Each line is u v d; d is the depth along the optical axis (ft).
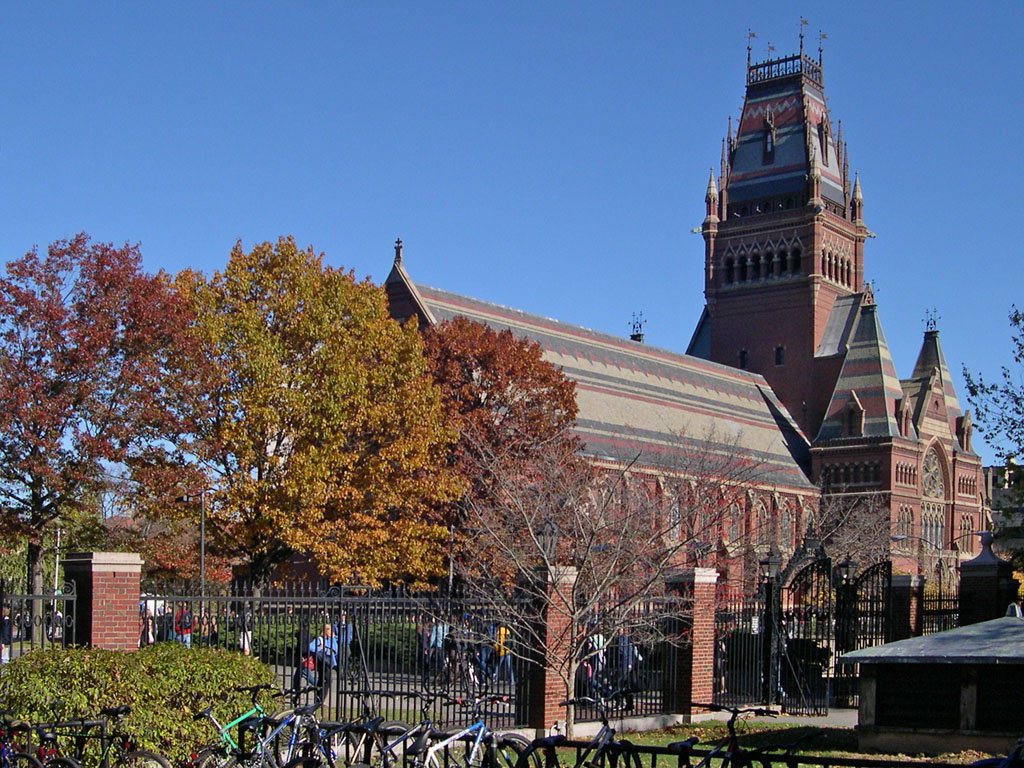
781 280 416.05
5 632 109.50
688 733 102.01
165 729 72.18
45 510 157.07
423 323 272.31
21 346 156.56
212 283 179.93
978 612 136.46
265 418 166.81
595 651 97.30
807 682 123.13
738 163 432.66
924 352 435.53
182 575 167.94
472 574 135.44
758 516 326.65
